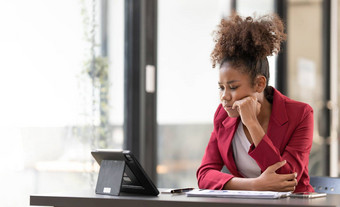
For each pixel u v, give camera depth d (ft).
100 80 12.58
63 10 11.64
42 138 11.17
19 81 10.61
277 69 18.89
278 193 6.95
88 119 12.30
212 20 15.79
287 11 19.08
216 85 15.98
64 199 7.37
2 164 10.29
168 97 14.38
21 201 10.72
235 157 8.52
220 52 8.12
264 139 7.82
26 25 10.76
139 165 7.26
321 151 20.58
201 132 15.57
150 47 13.71
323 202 6.44
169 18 14.33
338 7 21.09
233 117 8.14
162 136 14.24
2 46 10.25
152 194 7.43
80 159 12.11
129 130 13.38
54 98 11.44
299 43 19.71
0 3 10.19
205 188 8.29
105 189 7.54
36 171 11.06
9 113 10.41
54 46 11.43
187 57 14.96
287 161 8.03
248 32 7.99
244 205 6.41
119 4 13.11
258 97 8.35
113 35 12.97
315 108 20.49
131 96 13.35
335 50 21.08
